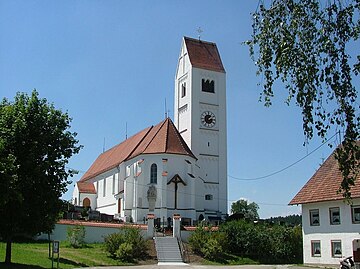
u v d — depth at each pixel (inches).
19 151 1250.6
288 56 522.3
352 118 509.7
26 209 1233.4
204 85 3452.3
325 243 1755.7
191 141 3309.5
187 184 2967.5
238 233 2215.8
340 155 519.2
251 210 5812.0
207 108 3412.9
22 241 2041.1
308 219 1850.4
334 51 508.7
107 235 2144.4
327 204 1760.6
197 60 3469.5
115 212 3344.0
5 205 1217.4
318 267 1707.7
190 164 3011.8
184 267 1747.0
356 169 533.3
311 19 520.7
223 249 2148.1
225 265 1943.9
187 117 3410.4
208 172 3312.0
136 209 2898.6
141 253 2025.1
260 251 2182.6
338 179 1764.3
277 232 2245.3
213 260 2069.4
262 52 546.3
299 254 2237.9
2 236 1282.0
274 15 539.2
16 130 1247.5
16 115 1283.2
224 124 3430.1
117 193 3334.2
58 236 2201.0
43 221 1274.6
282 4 535.2
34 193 1253.7
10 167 1098.7
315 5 520.1
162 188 2888.8
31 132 1279.5
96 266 1670.8
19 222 1254.3
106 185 3663.9
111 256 1941.4
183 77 3548.2
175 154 2979.8
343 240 1678.2
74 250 1982.0
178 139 3097.9
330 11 510.3
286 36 524.7
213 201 3272.6
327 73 512.7
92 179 4062.5
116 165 3417.8
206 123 3385.8
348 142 510.9
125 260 1898.4
